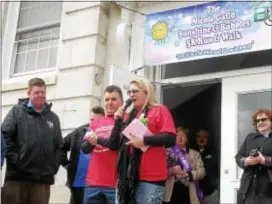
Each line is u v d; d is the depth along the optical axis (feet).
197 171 18.57
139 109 11.96
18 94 23.45
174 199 17.88
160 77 20.97
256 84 18.49
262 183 14.12
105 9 22.33
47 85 22.44
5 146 13.48
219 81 19.88
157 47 20.33
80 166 17.03
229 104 18.93
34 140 14.48
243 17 18.49
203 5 19.53
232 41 18.58
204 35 19.27
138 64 20.77
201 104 24.79
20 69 25.16
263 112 15.15
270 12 17.92
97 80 21.43
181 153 17.04
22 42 25.61
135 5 21.39
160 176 11.09
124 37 21.06
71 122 21.18
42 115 15.10
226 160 18.34
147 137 10.86
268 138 14.84
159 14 20.57
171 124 11.36
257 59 18.79
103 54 21.93
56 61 23.89
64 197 20.36
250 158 14.19
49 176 14.82
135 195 11.07
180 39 19.84
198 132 21.39
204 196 19.74
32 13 25.71
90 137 13.00
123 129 11.87
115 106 14.10
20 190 14.26
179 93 22.66
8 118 14.56
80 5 22.62
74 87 21.58
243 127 18.42
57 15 24.73
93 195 13.46
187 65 20.40
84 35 22.03
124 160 11.35
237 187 17.76
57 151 15.37
